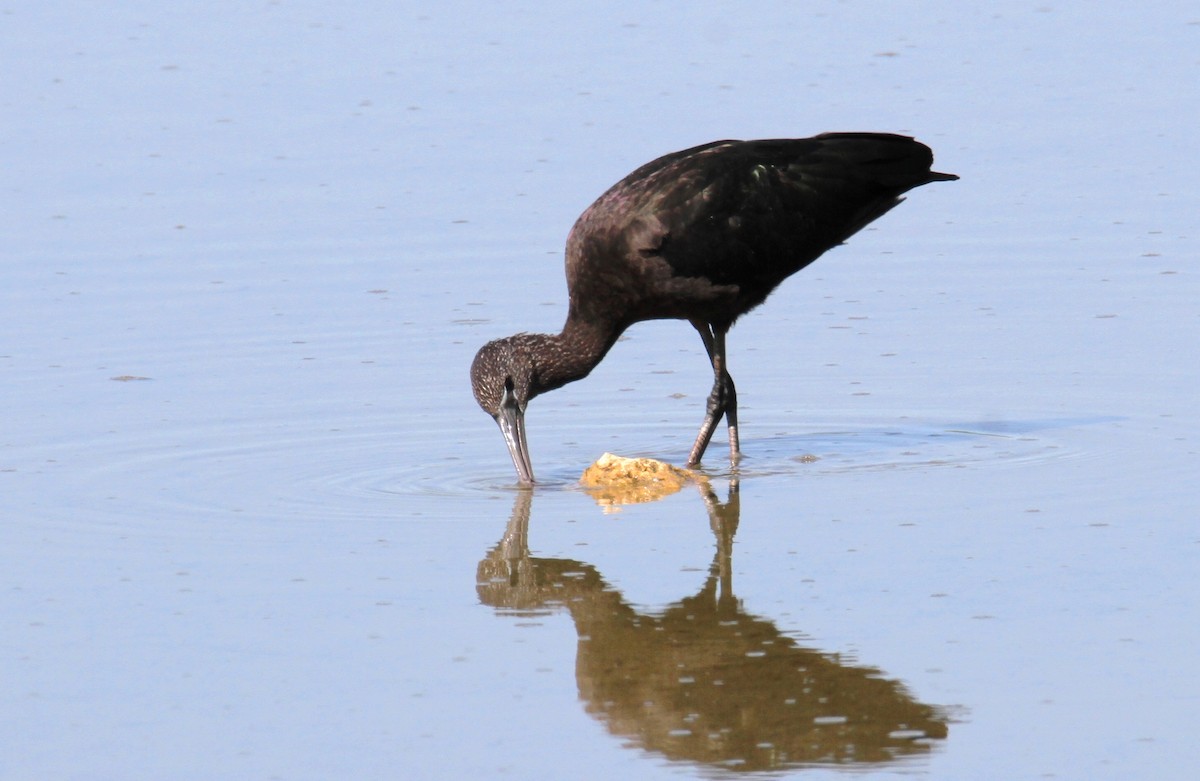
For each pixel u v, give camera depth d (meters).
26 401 15.42
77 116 23.00
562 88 23.38
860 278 18.80
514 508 12.71
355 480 13.44
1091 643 9.70
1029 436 14.05
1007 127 21.89
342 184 21.08
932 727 8.79
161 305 18.09
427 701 9.28
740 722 8.98
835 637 9.96
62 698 9.36
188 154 21.92
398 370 16.31
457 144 21.94
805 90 22.78
